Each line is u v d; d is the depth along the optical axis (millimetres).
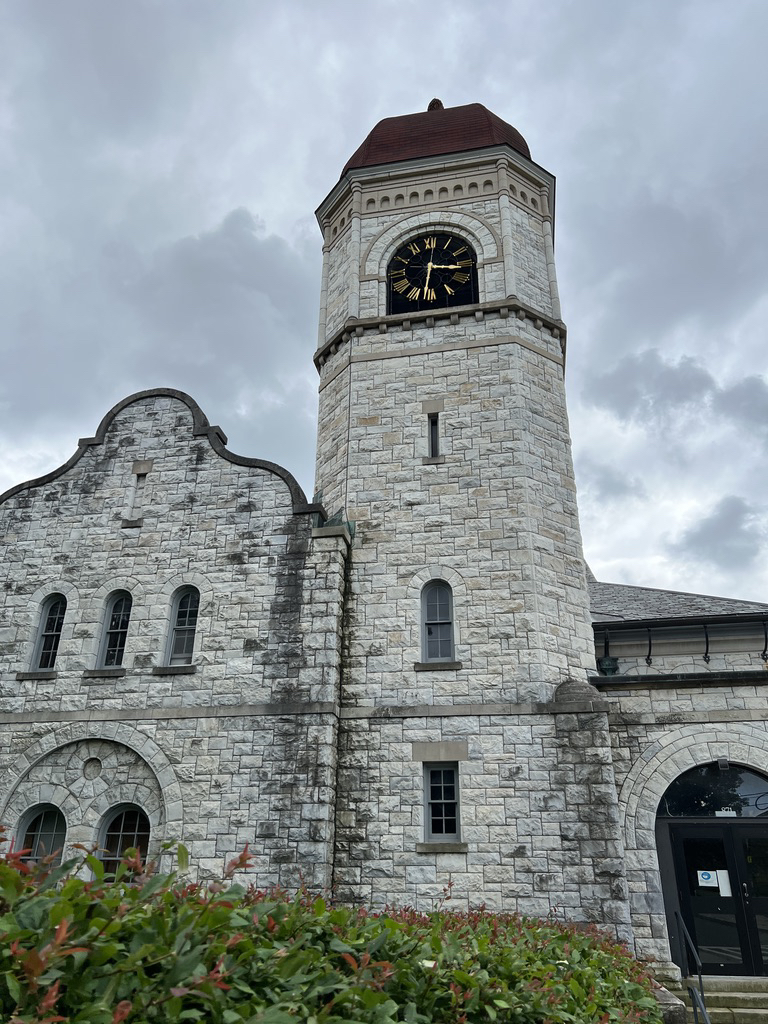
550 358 21953
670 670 19188
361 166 24953
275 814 15898
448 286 22984
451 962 6840
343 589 18797
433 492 19719
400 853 15984
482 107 26141
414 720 17156
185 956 4344
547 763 16266
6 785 17047
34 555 19516
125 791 16656
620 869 15133
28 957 3725
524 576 18266
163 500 19500
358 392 21578
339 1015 5004
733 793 16297
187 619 18406
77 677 17875
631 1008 9680
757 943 15219
